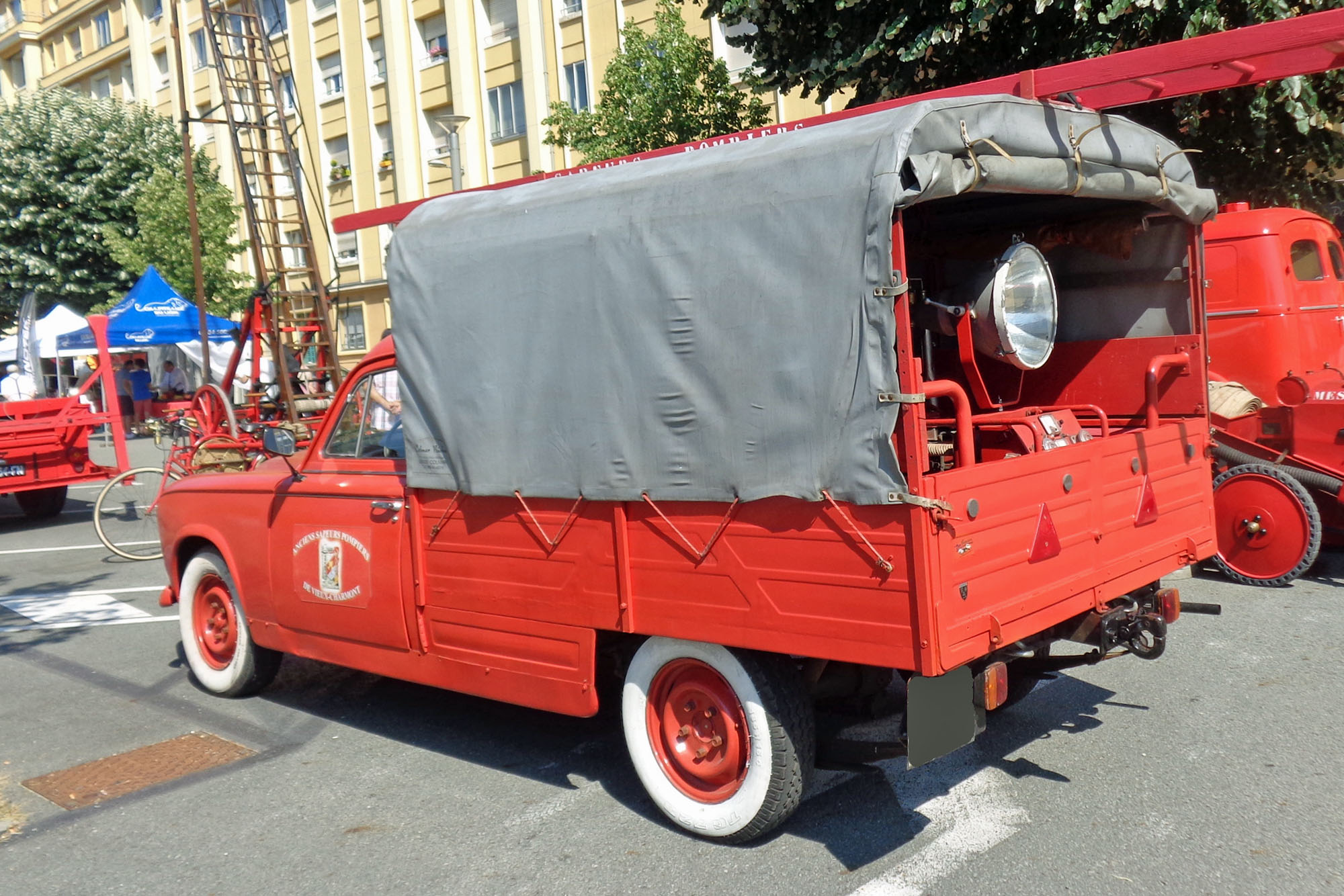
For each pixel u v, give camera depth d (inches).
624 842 157.6
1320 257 337.7
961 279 207.5
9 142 1237.7
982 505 134.4
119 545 431.8
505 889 145.6
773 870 145.9
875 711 168.9
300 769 195.2
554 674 167.5
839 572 133.4
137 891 150.7
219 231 1050.7
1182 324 190.7
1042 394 207.6
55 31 1732.3
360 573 197.6
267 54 564.7
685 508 148.3
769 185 137.3
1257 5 346.3
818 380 132.6
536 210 164.1
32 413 529.0
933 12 370.9
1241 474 289.6
